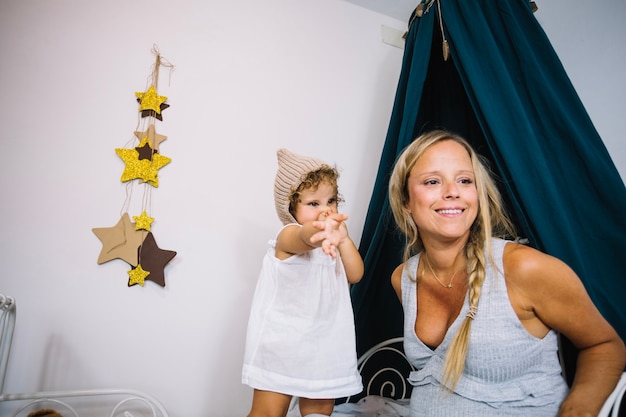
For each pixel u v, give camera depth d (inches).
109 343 66.9
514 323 39.8
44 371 63.4
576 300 38.2
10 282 63.7
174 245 72.4
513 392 39.6
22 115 67.7
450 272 46.8
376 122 92.0
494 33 57.6
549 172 49.1
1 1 69.2
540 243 47.4
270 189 79.7
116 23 74.8
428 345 46.6
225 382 71.8
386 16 98.0
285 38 86.3
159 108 74.3
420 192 45.5
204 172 76.0
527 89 53.9
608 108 86.3
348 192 86.7
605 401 37.1
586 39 89.7
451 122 69.8
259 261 77.0
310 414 43.3
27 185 66.6
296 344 44.9
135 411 66.4
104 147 71.1
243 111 80.4
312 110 86.0
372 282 66.8
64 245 67.0
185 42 78.5
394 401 63.9
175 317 70.7
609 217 47.6
